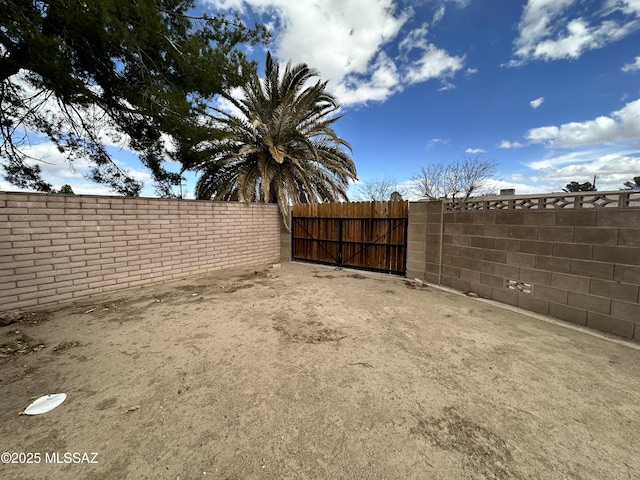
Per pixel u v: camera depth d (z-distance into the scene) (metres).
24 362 2.35
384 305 3.99
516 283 3.90
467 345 2.71
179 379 2.11
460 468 1.34
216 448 1.45
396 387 2.02
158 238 5.32
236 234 6.91
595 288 3.06
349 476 1.29
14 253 3.66
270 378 2.12
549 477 1.30
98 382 2.06
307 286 5.09
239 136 8.21
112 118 5.23
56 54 3.42
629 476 1.30
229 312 3.64
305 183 8.67
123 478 1.28
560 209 3.34
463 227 4.69
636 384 2.06
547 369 2.27
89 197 4.37
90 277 4.40
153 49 4.16
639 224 2.71
